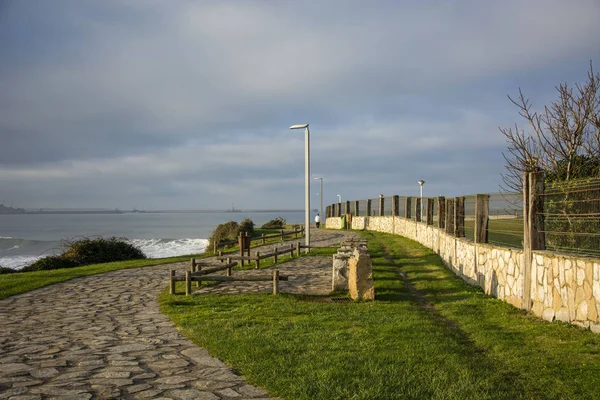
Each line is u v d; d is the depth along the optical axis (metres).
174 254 43.75
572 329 7.25
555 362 5.96
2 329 8.42
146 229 120.38
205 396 4.97
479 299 10.77
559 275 7.96
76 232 105.88
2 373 5.76
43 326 8.67
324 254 22.06
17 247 60.88
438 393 4.98
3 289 13.28
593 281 7.01
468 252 13.56
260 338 7.30
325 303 10.62
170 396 4.97
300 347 6.76
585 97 13.15
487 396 4.92
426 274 15.20
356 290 11.00
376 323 8.40
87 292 12.94
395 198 34.31
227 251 26.42
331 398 4.85
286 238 33.97
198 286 13.52
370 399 4.84
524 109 14.02
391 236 31.64
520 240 10.74
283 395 4.99
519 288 9.59
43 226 148.88
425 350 6.56
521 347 6.75
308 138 24.44
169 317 9.41
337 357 6.20
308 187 24.41
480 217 12.75
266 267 17.81
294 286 13.39
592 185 7.56
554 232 8.56
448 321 8.95
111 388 5.20
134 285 14.17
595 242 7.84
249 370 5.77
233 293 12.23
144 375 5.68
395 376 5.47
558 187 8.57
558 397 4.94
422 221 26.25
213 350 6.75
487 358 6.36
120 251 26.77
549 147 13.62
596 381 5.26
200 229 119.50
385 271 15.73
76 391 5.10
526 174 9.20
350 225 45.41
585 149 12.95
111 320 9.20
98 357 6.47
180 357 6.45
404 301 10.82
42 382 5.42
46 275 16.59
